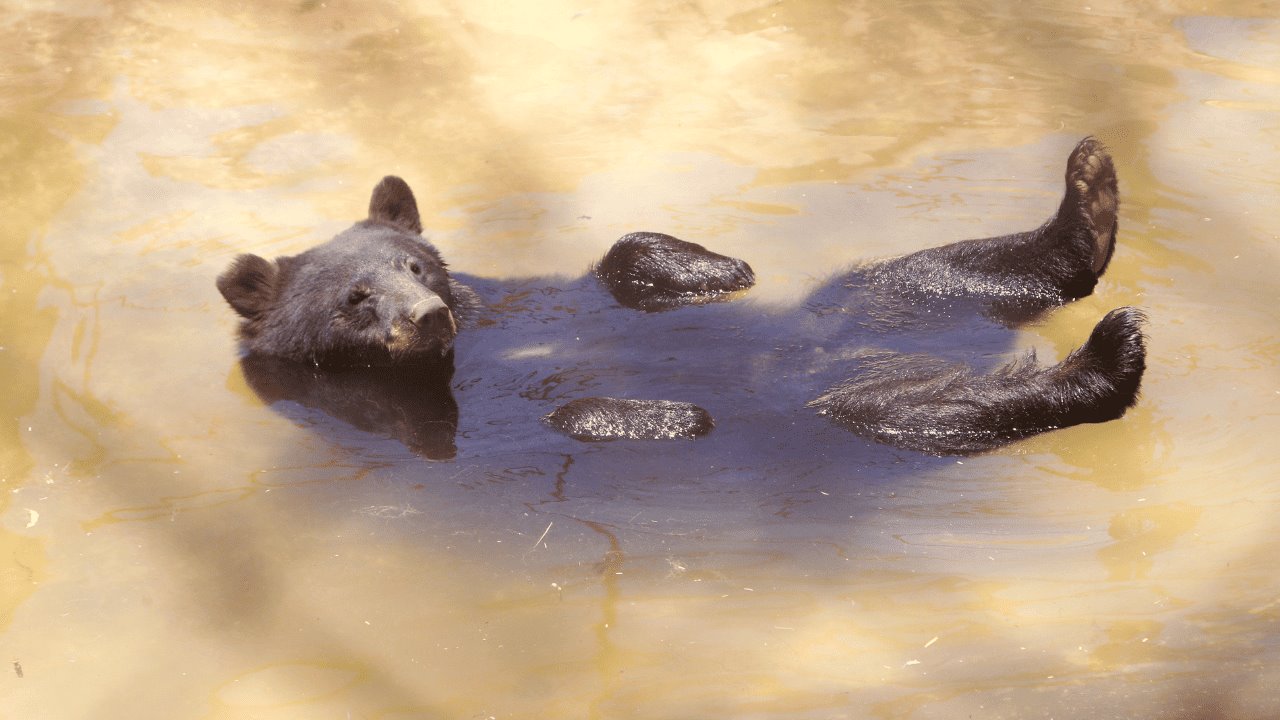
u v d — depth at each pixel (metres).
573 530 11.66
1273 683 8.80
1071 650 9.42
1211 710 8.62
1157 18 25.83
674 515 11.89
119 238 18.73
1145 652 9.30
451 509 12.11
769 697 9.12
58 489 12.57
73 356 15.45
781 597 10.41
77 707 9.48
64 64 24.95
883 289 16.08
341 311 15.05
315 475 12.85
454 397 14.53
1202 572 10.33
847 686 9.20
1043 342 14.93
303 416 14.21
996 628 9.77
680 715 8.97
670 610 10.29
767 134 21.80
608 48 26.03
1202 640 9.39
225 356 15.59
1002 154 20.36
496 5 27.83
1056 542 11.05
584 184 20.30
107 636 10.27
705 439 13.23
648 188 19.97
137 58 25.30
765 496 12.20
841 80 23.91
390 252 15.47
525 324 16.00
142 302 16.91
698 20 27.08
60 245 18.50
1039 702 8.85
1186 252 16.67
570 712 9.07
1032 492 12.01
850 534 11.41
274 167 21.23
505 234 18.64
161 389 14.72
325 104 23.73
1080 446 12.83
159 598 10.76
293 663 9.84
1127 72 23.30
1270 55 23.67
